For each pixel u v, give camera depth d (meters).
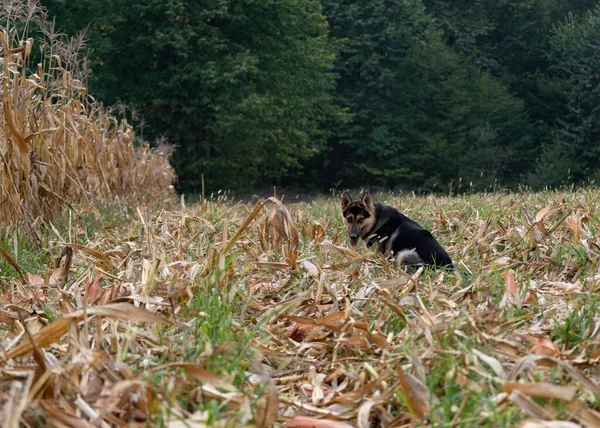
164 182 18.69
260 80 35.78
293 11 37.00
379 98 47.41
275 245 5.60
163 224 7.35
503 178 45.84
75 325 2.90
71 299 4.34
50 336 2.90
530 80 52.47
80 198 9.69
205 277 4.30
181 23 34.34
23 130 7.80
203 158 35.34
